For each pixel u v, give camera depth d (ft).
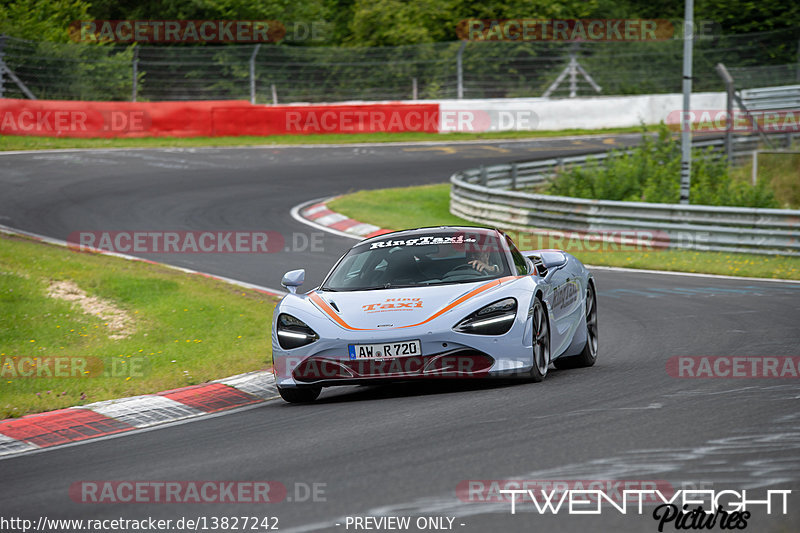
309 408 87.81
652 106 453.99
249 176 312.29
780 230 201.46
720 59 503.20
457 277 94.32
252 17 503.61
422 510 50.37
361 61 456.04
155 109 389.19
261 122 402.52
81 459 72.49
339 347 86.17
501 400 81.35
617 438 64.44
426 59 458.09
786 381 84.58
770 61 506.89
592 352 107.45
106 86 420.36
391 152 375.04
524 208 241.14
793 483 52.85
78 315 134.62
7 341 120.78
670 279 177.27
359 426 74.69
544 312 93.45
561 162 302.25
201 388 99.96
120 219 236.84
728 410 72.49
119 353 116.78
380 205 268.41
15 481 66.23
